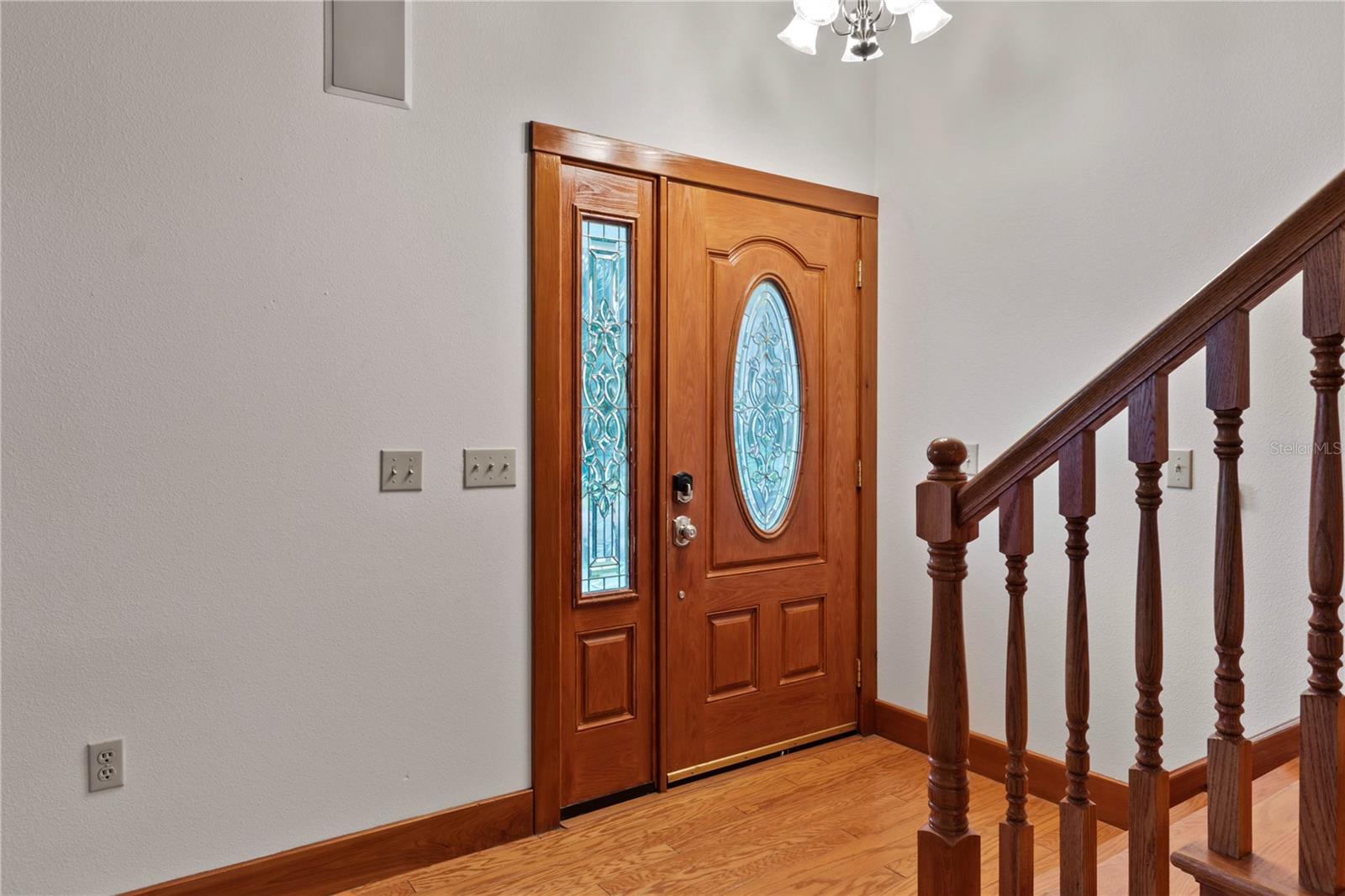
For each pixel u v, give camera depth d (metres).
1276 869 1.12
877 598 3.07
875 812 2.46
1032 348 2.59
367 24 2.08
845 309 3.03
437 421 2.19
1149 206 2.31
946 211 2.84
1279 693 2.06
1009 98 2.65
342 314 2.06
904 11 2.25
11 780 1.71
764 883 2.07
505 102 2.28
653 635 2.60
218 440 1.91
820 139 2.94
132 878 1.83
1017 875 1.36
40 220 1.72
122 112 1.79
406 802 2.16
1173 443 2.25
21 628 1.71
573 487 2.43
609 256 2.51
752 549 2.81
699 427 2.68
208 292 1.89
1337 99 1.96
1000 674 2.69
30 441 1.72
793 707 2.92
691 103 2.63
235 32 1.92
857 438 3.07
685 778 2.67
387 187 2.11
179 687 1.87
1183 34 2.24
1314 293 1.05
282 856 1.98
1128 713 2.36
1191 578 2.22
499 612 2.30
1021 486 1.34
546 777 2.36
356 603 2.08
